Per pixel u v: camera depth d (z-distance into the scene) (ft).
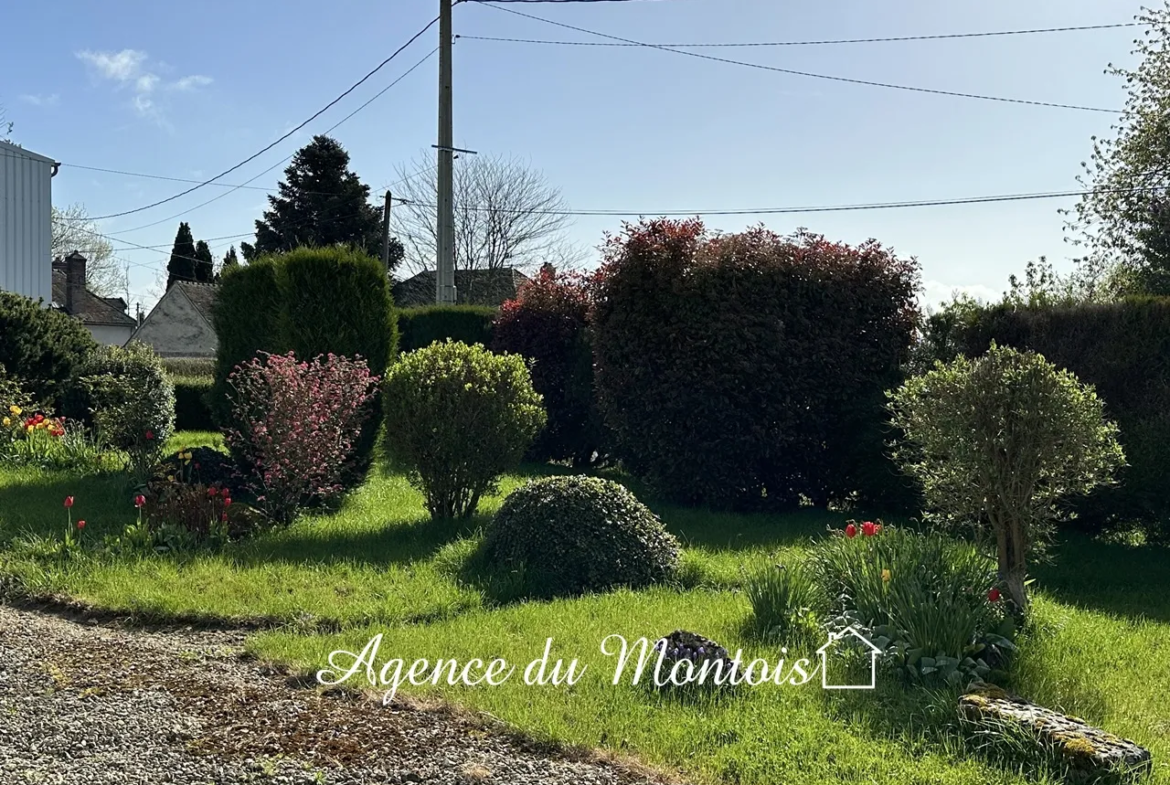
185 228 186.09
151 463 31.60
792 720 13.60
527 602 20.54
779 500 36.11
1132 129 63.52
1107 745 12.17
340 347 32.42
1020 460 17.97
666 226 34.76
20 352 41.09
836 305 34.76
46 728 13.05
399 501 32.68
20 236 69.67
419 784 11.55
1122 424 29.32
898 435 32.60
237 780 11.57
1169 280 59.31
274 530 26.91
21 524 25.99
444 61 51.49
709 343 33.35
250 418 29.60
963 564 18.16
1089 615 20.77
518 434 28.78
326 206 130.52
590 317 36.50
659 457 34.96
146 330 142.00
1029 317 32.19
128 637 18.13
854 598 18.01
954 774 11.84
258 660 16.47
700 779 11.79
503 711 13.74
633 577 21.95
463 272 132.77
